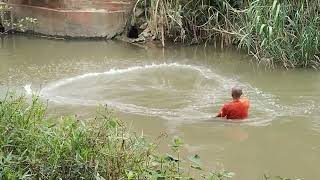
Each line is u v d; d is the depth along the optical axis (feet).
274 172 22.34
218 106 29.71
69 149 15.44
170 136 25.55
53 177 14.97
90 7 45.29
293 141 25.31
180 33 43.24
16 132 16.17
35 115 17.63
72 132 15.96
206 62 38.88
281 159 23.56
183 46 42.68
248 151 24.25
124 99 30.81
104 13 45.03
